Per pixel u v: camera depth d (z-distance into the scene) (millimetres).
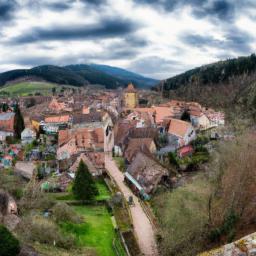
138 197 68500
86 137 100562
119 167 90375
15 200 60781
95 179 82375
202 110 144125
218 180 52688
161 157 89375
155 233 52375
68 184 77500
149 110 144250
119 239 50969
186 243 44031
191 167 81125
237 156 52844
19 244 38562
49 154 101438
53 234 46750
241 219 43156
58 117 129500
